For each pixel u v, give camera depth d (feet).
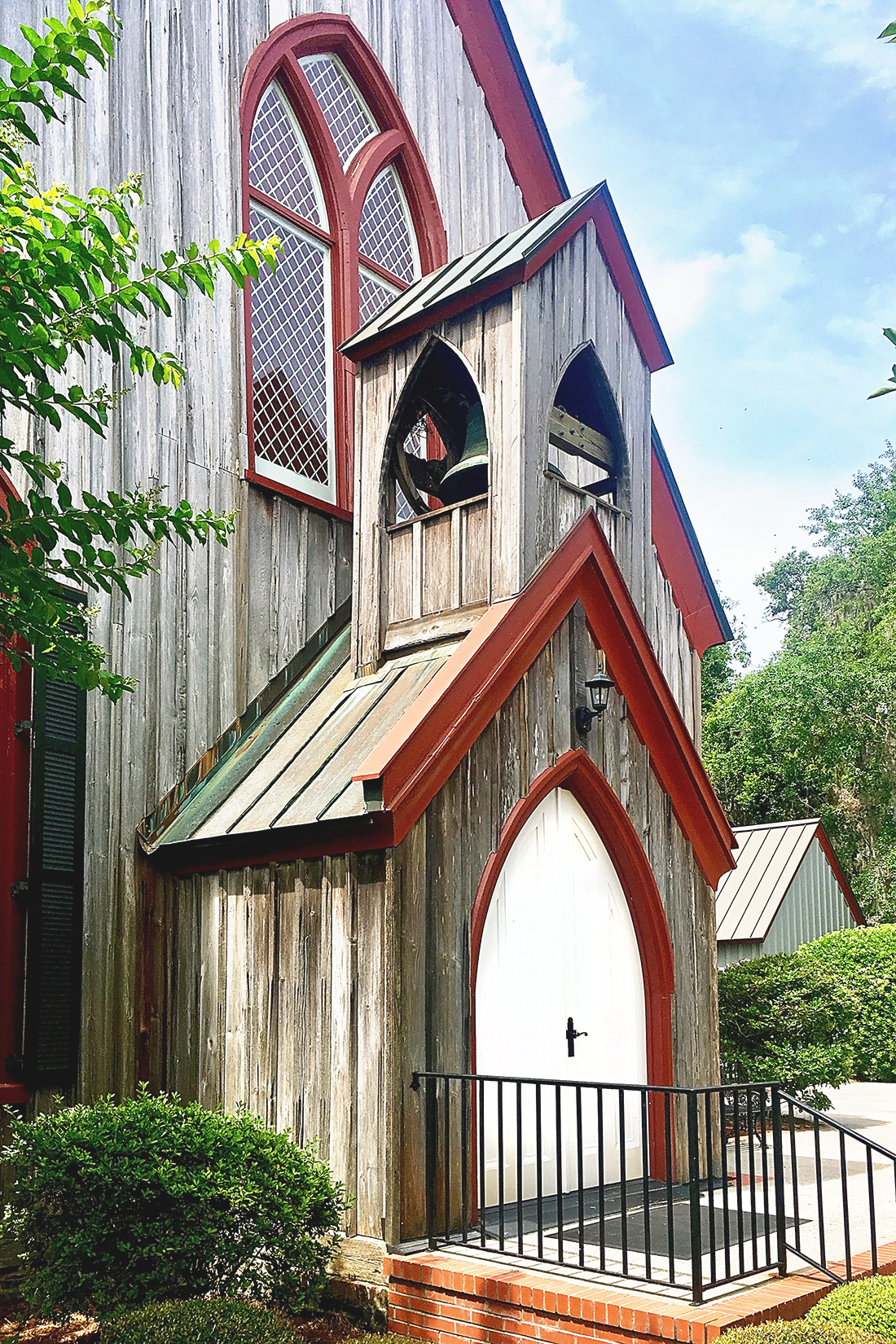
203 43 29.27
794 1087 43.01
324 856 22.09
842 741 110.73
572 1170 24.63
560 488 25.20
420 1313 19.21
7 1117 21.42
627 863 26.84
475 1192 21.25
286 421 31.07
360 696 25.36
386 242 35.63
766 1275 19.16
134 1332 15.58
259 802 23.95
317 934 22.02
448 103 38.04
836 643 113.39
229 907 23.85
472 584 24.44
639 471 28.55
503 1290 18.28
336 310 32.78
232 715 27.20
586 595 26.00
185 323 27.53
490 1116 23.03
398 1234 19.95
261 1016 22.82
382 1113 20.34
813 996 44.52
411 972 20.88
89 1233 17.85
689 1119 17.63
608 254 27.78
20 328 12.41
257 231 30.96
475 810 22.68
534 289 24.90
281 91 32.37
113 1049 23.90
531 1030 24.30
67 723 23.17
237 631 27.71
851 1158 34.76
